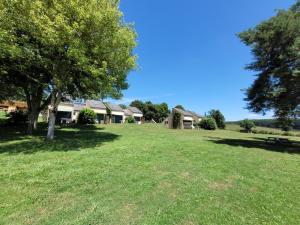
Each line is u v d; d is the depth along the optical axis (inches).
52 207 180.7
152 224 161.8
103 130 803.4
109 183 234.2
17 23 427.5
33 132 670.5
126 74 599.5
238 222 171.3
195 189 230.5
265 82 636.7
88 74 483.5
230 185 249.3
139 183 237.5
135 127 1026.1
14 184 224.4
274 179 280.5
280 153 493.0
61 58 451.8
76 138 549.6
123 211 178.7
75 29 410.9
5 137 547.2
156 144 491.8
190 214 179.0
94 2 429.7
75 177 248.2
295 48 517.3
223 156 402.0
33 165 290.7
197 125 1534.2
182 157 370.0
